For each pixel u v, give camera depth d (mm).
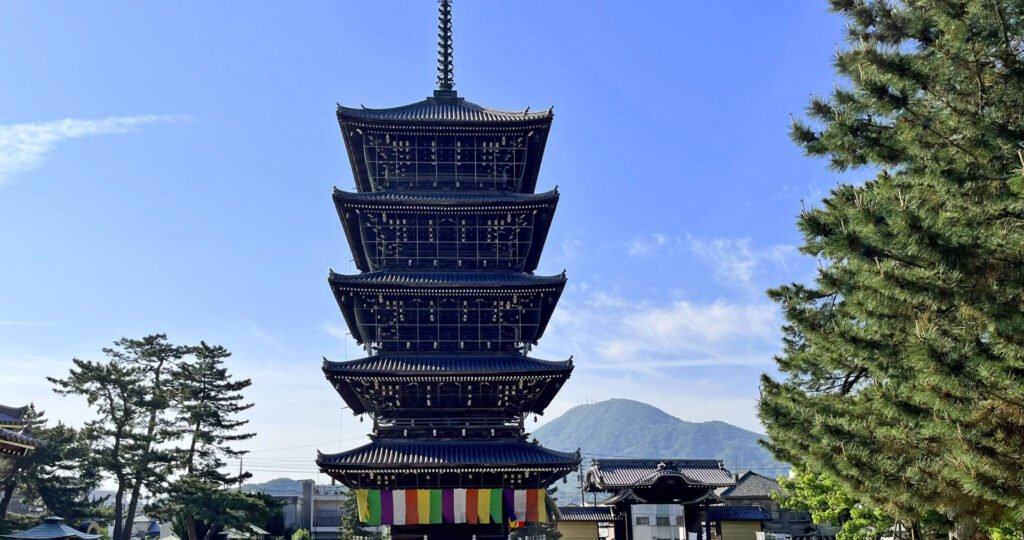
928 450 24516
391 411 53406
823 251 23984
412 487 51031
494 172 60281
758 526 95312
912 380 24219
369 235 57312
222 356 84812
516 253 57875
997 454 20328
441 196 58438
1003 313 19797
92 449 78250
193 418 80625
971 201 22359
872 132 24688
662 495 88000
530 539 104875
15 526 72312
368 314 55125
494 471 50312
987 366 19688
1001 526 32781
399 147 59250
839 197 33656
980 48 21984
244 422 84188
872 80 23562
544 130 59062
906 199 22484
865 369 32250
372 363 52688
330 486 160125
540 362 53281
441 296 54594
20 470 75062
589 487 96875
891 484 24609
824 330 30594
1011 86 21875
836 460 26234
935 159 23234
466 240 57656
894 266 22281
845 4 24656
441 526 51031
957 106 22797
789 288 36844
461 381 52219
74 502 77062
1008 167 21375
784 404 30938
